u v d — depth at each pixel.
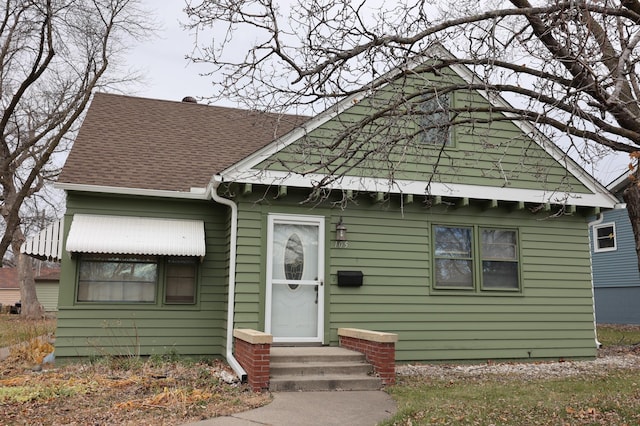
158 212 11.64
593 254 27.14
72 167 11.45
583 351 12.80
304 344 10.98
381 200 11.45
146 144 13.29
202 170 12.72
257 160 10.67
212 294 11.80
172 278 11.71
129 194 11.13
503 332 12.31
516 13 6.51
